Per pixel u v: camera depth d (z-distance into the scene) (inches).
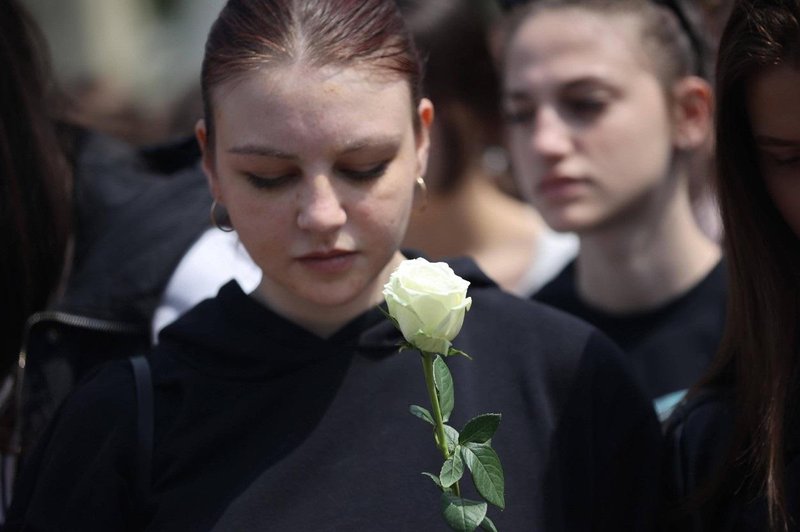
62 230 257.3
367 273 183.3
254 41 179.2
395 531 180.7
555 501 189.8
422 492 183.5
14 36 258.5
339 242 179.2
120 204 263.0
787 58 181.8
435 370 165.5
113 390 192.5
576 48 277.4
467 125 320.5
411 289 157.5
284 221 179.6
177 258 251.4
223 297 196.2
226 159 182.4
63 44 741.3
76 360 248.8
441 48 312.5
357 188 179.3
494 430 162.9
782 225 201.6
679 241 283.6
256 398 189.3
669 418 214.5
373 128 176.7
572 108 278.1
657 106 281.0
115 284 250.2
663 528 207.5
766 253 201.0
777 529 191.0
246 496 183.2
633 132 277.4
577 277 299.9
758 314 201.3
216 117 183.8
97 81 510.3
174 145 278.8
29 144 254.7
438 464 185.9
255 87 176.2
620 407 202.7
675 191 285.6
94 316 248.7
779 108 184.5
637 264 282.8
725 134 197.5
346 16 181.8
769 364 198.8
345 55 176.6
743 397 201.0
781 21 182.1
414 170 188.4
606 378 201.9
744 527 198.1
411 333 157.6
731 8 193.5
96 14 740.0
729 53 189.9
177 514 183.9
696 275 283.9
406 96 183.9
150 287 249.4
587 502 195.5
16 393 245.6
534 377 196.7
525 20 287.3
